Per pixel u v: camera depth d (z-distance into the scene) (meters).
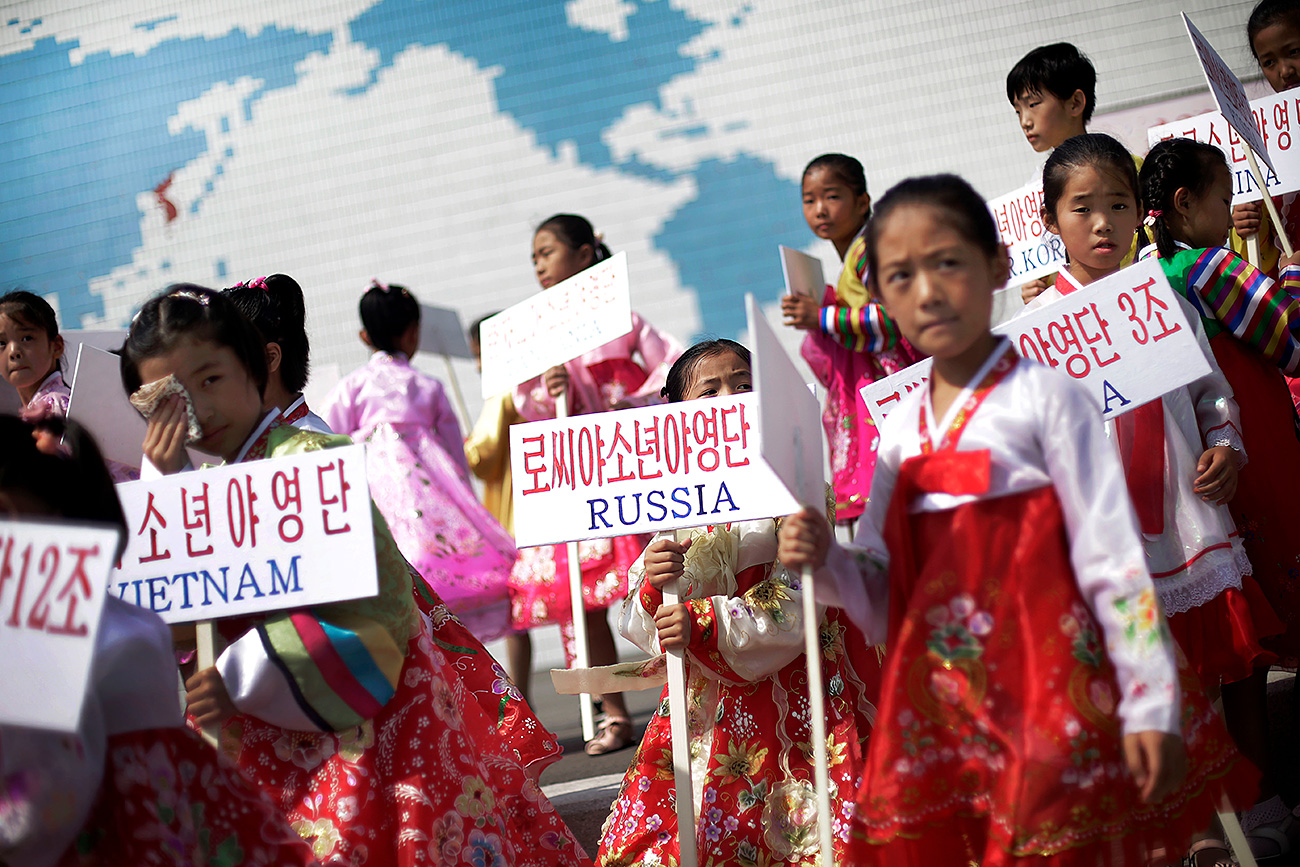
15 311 3.36
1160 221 2.79
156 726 1.63
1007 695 1.62
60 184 7.44
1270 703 3.07
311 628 1.96
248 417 2.14
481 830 2.06
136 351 2.06
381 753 2.04
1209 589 2.37
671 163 7.21
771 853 2.38
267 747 2.03
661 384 4.38
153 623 1.68
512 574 4.22
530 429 2.39
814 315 3.34
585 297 3.84
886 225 1.66
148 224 7.37
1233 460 2.45
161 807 1.61
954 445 1.68
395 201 7.29
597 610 4.12
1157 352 2.25
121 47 7.46
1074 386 1.66
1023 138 7.09
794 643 2.40
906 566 1.71
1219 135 3.59
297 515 2.00
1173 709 1.49
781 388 1.90
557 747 2.63
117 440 2.72
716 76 7.25
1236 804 1.76
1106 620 1.56
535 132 7.29
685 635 2.34
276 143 7.35
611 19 7.32
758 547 2.53
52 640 1.48
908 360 3.40
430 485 4.41
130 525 2.04
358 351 7.22
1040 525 1.63
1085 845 1.55
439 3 7.37
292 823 1.98
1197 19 7.10
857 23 7.23
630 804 2.51
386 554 2.08
